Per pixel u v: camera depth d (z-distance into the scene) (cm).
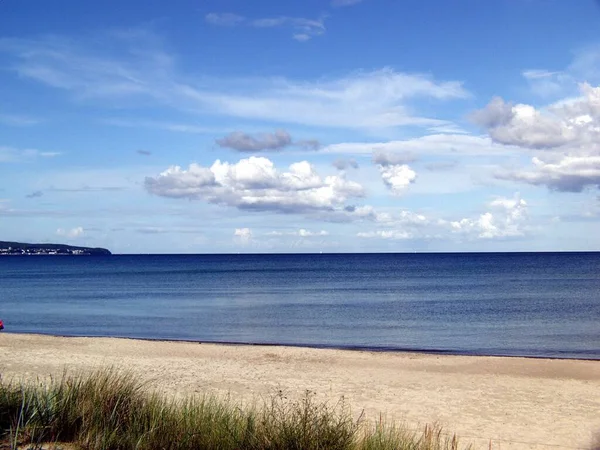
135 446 564
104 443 559
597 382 1380
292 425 601
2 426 602
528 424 1014
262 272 10125
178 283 6788
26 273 9975
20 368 1416
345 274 9106
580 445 895
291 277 8281
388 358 1700
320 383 1330
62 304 4053
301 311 3528
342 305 3909
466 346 2173
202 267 13112
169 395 1125
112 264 16175
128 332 2586
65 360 1564
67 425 606
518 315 3253
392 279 7481
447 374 1463
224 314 3369
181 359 1630
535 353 2025
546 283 6231
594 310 3481
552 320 3027
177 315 3316
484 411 1102
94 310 3619
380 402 1159
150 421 618
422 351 1995
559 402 1182
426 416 1057
